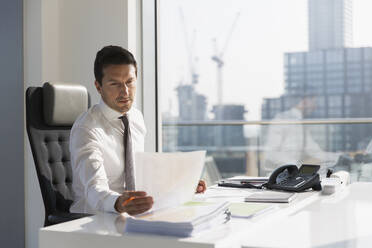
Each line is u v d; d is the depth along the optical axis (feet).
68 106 8.22
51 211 7.59
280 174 7.40
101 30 12.24
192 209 4.63
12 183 12.35
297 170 7.40
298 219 4.92
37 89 8.09
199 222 4.13
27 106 7.93
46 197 7.64
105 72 6.68
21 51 12.22
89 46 12.36
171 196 5.09
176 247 3.91
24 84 12.25
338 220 4.85
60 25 12.59
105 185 6.07
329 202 6.05
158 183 5.34
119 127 7.26
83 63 12.42
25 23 12.21
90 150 6.44
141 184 5.40
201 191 7.01
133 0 12.15
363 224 4.65
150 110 12.71
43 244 4.45
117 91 6.70
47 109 8.00
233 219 4.78
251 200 5.96
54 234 4.40
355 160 12.25
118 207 5.10
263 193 6.43
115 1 12.07
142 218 4.34
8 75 12.39
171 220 4.12
